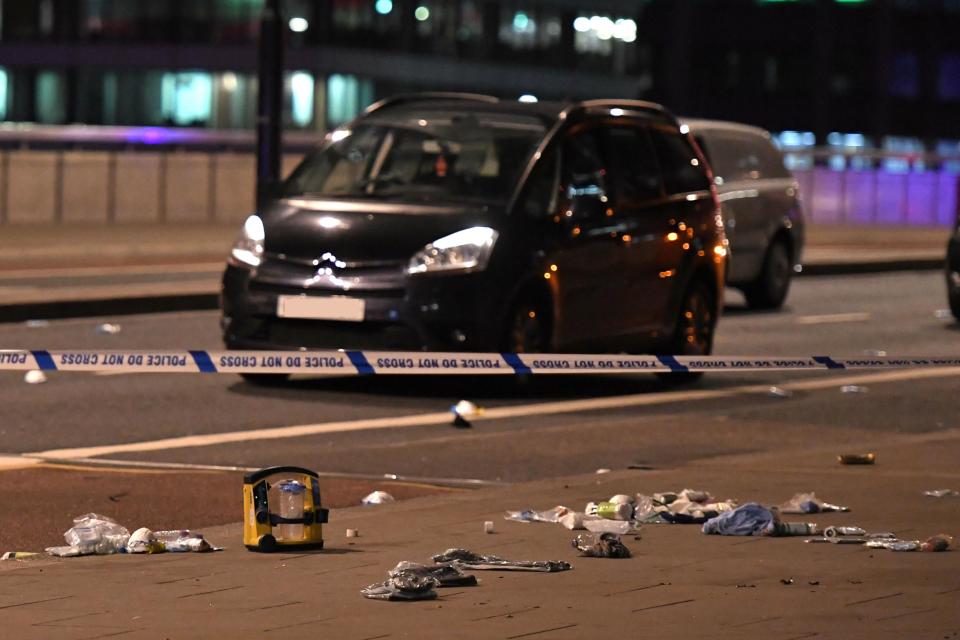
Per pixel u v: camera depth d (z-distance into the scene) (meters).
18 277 72.88
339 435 37.22
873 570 22.48
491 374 43.44
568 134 44.91
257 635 18.83
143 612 19.94
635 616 19.72
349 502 29.69
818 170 130.75
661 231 46.59
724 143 67.00
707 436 37.88
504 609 20.05
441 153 44.34
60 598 20.69
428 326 41.50
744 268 67.00
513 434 37.56
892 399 44.25
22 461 33.19
